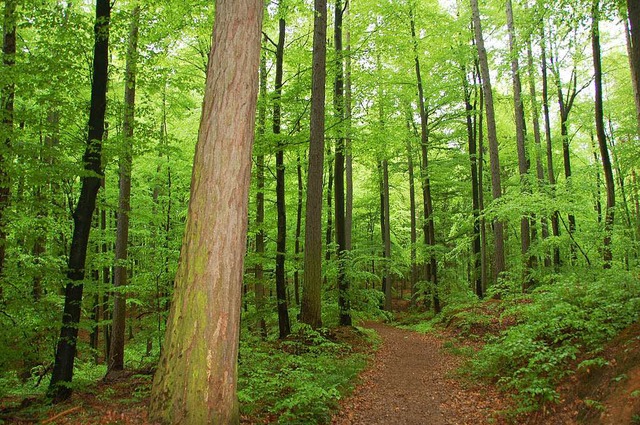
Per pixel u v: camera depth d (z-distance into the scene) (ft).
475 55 59.11
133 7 31.04
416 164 77.00
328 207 66.95
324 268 44.78
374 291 45.68
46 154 23.58
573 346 20.07
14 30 26.45
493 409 19.06
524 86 69.36
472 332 40.37
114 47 27.63
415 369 30.45
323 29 35.53
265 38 42.29
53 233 30.86
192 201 14.44
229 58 14.73
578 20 32.14
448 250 67.82
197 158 14.62
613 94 66.03
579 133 76.13
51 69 23.65
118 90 45.42
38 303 24.75
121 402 21.29
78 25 24.59
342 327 41.73
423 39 56.80
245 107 14.76
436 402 21.86
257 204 44.73
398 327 61.52
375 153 48.03
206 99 14.84
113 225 54.34
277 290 38.04
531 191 47.44
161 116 44.65
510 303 40.27
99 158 25.21
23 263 27.43
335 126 38.81
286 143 36.58
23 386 30.04
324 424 18.31
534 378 18.92
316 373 25.52
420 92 62.80
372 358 33.22
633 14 19.88
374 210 95.45
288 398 18.43
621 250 37.47
